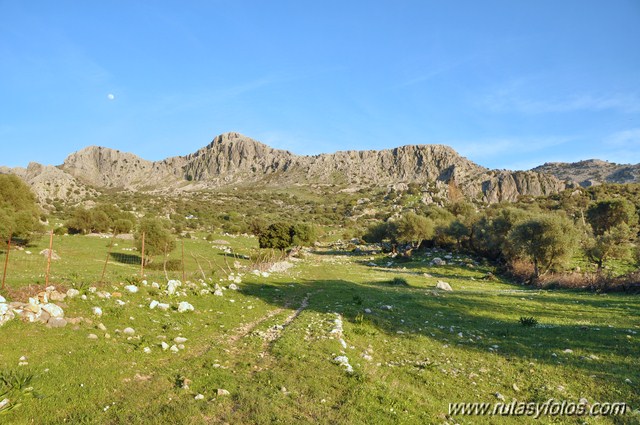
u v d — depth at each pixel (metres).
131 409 8.42
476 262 69.12
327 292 30.23
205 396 9.32
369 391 10.20
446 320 21.75
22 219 55.59
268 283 31.20
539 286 44.38
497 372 13.05
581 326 19.66
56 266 39.31
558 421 9.62
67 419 7.86
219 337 15.05
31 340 11.03
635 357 14.09
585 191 166.38
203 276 27.08
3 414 7.51
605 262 57.41
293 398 9.51
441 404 10.27
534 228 48.69
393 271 61.59
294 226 84.62
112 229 95.38
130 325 14.48
